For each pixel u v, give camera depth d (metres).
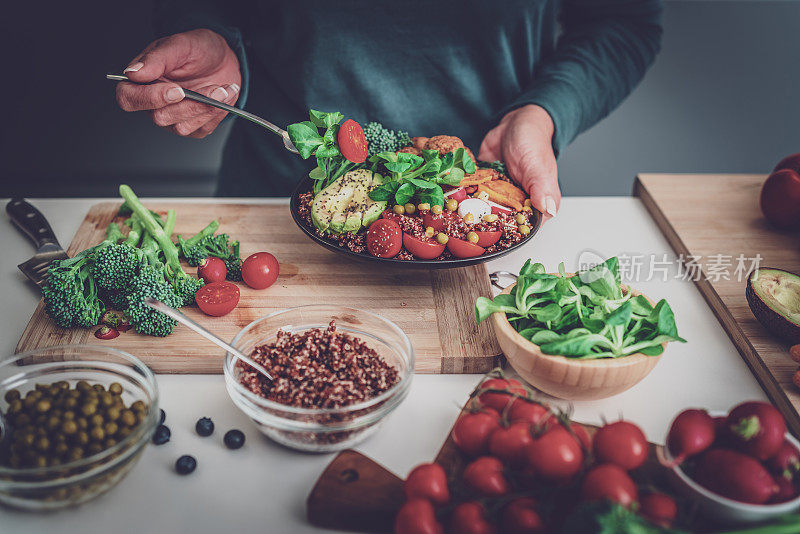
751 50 4.58
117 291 1.37
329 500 0.97
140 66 1.46
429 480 0.92
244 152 2.07
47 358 1.25
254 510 1.02
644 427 1.15
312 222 1.50
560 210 1.85
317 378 1.11
